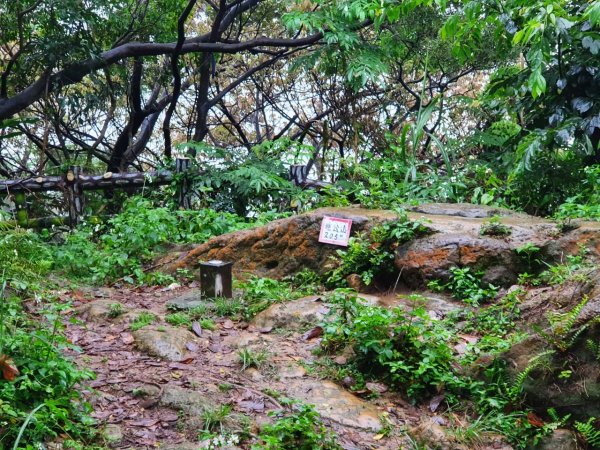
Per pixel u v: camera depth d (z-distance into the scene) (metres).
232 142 17.33
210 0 13.11
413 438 3.44
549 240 4.94
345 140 12.95
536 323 3.96
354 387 3.93
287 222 5.95
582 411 3.45
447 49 11.02
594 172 7.08
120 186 8.99
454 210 6.08
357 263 5.47
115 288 6.11
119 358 4.13
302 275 5.73
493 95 8.40
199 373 3.97
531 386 3.57
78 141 12.72
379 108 12.60
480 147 11.21
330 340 4.30
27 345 3.43
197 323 4.68
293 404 3.62
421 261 5.14
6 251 4.29
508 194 7.80
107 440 3.15
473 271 4.99
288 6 13.41
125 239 6.95
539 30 6.67
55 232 8.74
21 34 10.28
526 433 3.46
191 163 9.27
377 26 8.80
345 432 3.44
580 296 3.82
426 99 13.35
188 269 6.34
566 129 7.07
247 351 4.17
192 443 3.21
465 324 4.53
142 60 12.46
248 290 5.42
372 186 7.65
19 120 9.93
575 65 7.36
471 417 3.65
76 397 3.35
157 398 3.57
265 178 8.93
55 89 10.95
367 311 4.11
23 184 8.66
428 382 3.85
